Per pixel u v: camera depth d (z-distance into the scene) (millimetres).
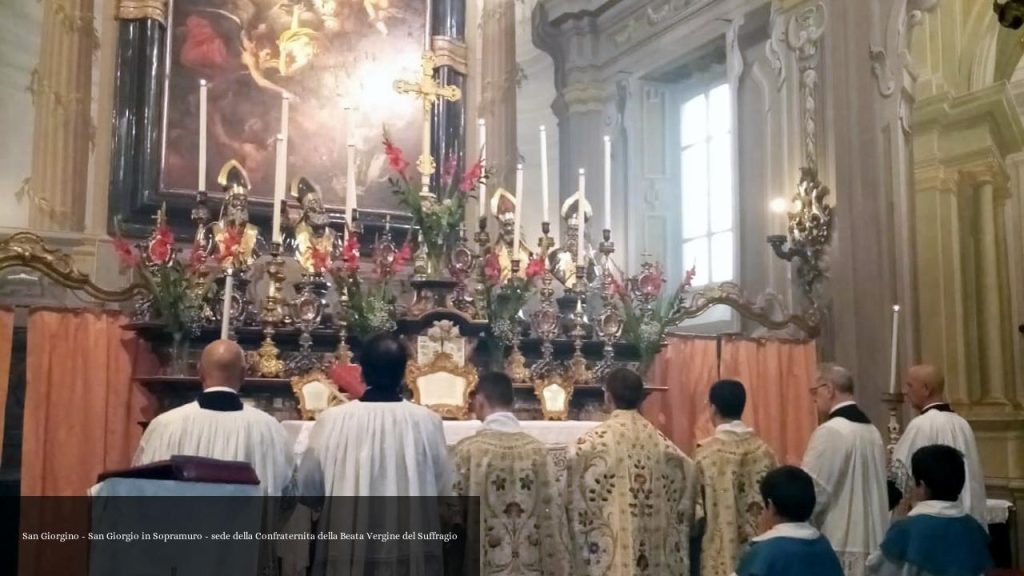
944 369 9906
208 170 6605
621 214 9234
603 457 3908
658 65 9047
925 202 10172
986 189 10031
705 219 9148
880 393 6676
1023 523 9227
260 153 6812
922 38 10102
